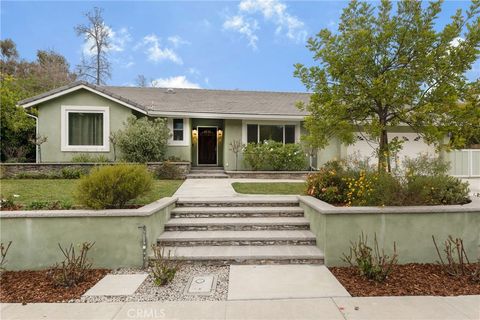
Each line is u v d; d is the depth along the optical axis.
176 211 6.38
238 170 14.01
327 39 6.22
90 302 3.69
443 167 6.20
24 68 31.62
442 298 3.75
